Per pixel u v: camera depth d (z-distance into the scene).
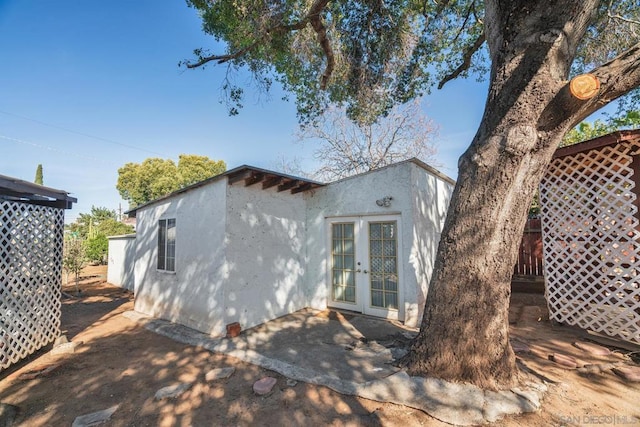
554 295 4.86
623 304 4.02
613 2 5.43
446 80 7.18
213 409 2.67
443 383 2.64
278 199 5.94
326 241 6.35
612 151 4.32
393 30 6.04
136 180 22.62
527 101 2.50
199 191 5.32
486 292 2.64
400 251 5.31
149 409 2.70
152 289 6.21
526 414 2.34
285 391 2.93
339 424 2.38
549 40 2.42
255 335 4.65
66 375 3.45
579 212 4.63
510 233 2.65
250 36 5.43
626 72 2.24
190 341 4.54
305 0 5.34
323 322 5.31
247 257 5.14
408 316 5.05
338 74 6.68
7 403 2.84
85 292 9.59
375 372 3.12
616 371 3.09
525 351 3.65
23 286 3.99
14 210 3.96
